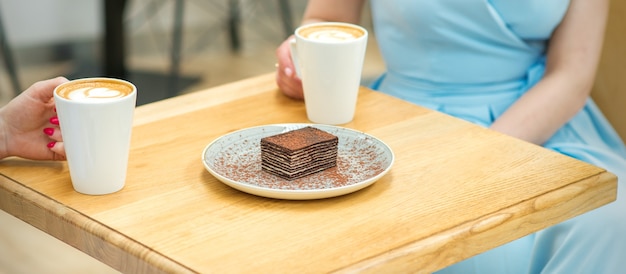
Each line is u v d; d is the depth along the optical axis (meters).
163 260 1.01
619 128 1.82
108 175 1.15
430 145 1.32
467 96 1.74
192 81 3.90
